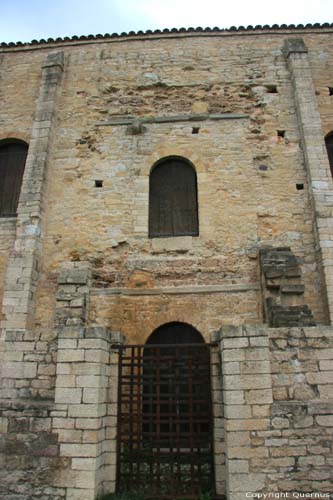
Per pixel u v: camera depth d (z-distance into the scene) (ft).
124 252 35.47
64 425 20.65
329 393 20.62
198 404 22.29
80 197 37.52
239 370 20.70
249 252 34.78
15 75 43.65
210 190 36.78
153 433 22.21
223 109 39.83
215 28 42.47
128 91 41.09
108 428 21.80
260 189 36.81
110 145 39.17
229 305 33.09
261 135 38.68
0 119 41.83
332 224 34.19
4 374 22.38
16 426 20.95
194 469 23.06
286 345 21.29
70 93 41.57
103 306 33.45
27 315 32.86
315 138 37.29
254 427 19.94
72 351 21.59
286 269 31.12
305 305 29.45
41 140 38.40
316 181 35.76
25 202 36.17
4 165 41.04
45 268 35.68
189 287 33.68
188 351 22.99
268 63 41.42
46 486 19.95
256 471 19.43
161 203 37.50
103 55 42.86
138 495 20.45
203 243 35.14
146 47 42.83
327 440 19.81
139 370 23.13
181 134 38.96
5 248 36.70
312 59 41.88
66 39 43.65
